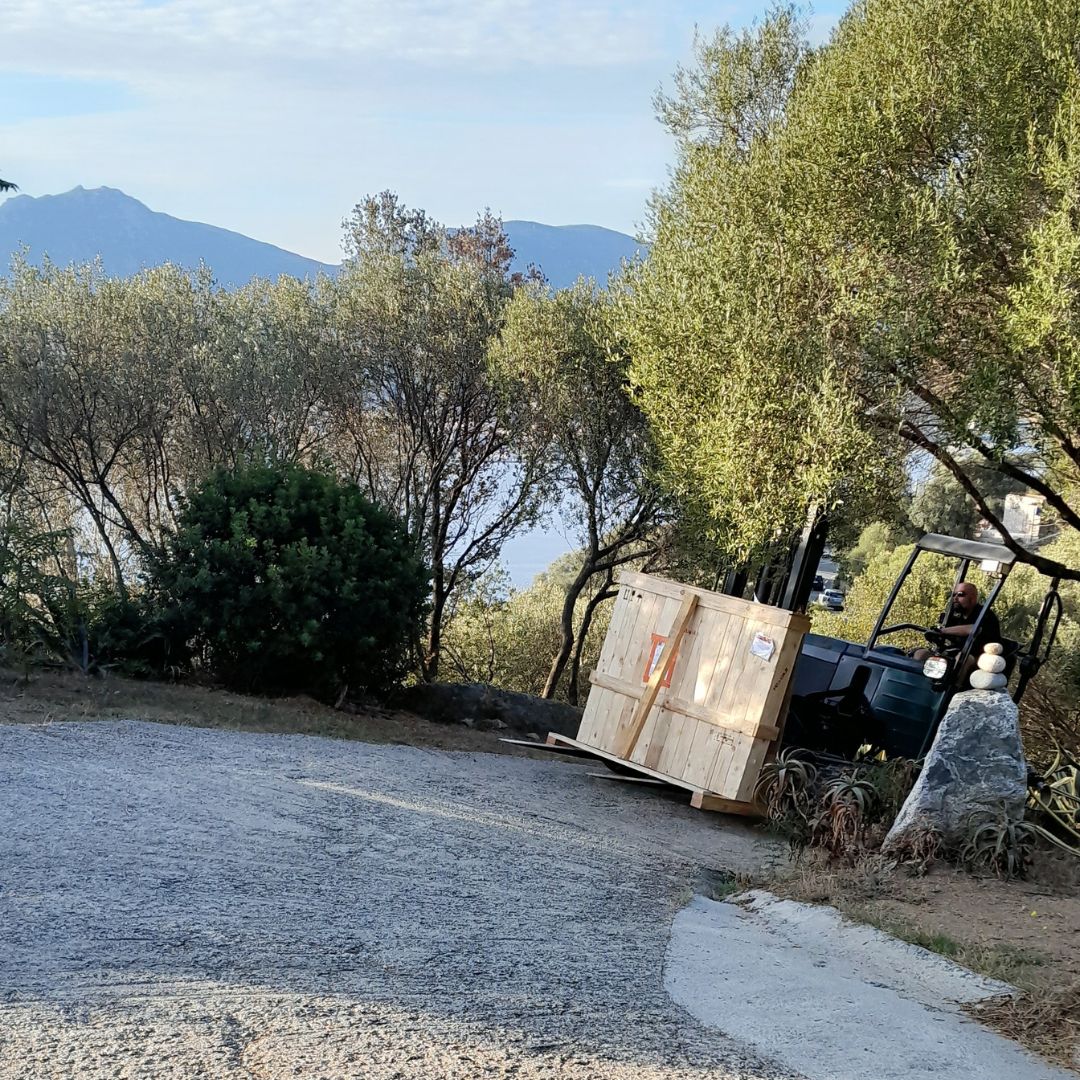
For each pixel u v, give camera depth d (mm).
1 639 13133
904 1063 4266
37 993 4020
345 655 14141
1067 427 10352
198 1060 3547
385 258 18453
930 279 10281
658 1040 4230
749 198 11805
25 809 6926
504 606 23703
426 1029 4031
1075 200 9656
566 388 17250
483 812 9133
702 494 12242
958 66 10555
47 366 15586
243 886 5875
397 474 19188
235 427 16938
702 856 9023
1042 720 14945
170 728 10570
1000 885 7355
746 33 13758
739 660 11227
